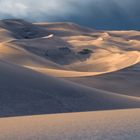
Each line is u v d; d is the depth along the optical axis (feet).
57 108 160.04
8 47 545.44
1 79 179.22
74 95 183.01
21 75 195.42
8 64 219.41
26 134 65.26
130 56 598.75
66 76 335.88
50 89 182.80
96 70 611.06
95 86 318.04
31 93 170.81
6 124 84.12
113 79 346.33
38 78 197.57
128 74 368.68
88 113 119.65
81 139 58.85
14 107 150.61
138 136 60.75
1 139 60.49
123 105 185.37
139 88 330.54
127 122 79.92
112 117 93.50
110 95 203.00
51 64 513.86
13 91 168.14
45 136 62.59
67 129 70.69
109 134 62.95
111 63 612.29
